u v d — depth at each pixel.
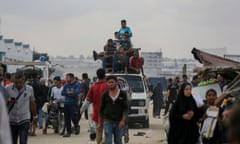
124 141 18.11
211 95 11.27
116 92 12.55
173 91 28.02
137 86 25.44
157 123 29.94
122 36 27.55
